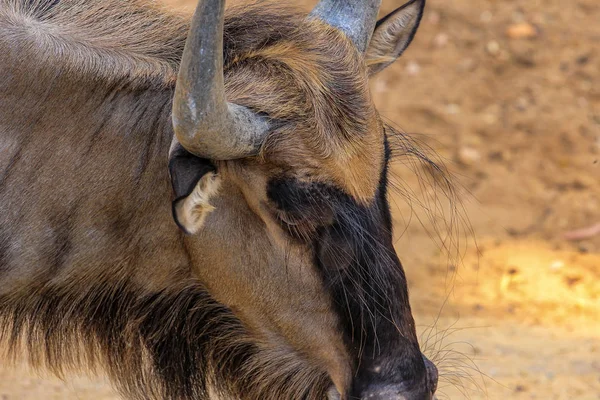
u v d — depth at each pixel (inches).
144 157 746.8
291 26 751.7
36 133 747.4
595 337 1339.8
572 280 1566.2
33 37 754.2
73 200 749.3
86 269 769.6
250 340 782.5
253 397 798.5
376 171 714.8
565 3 2320.4
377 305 704.4
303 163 690.2
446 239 1695.4
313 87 702.5
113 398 1085.1
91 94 750.5
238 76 713.6
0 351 822.5
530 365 1199.6
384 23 841.5
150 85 754.8
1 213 746.8
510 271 1590.8
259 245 721.6
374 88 2108.8
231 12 772.0
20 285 765.9
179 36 789.2
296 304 727.1
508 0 2322.8
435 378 722.2
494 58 2190.0
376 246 706.2
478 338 1309.1
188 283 780.6
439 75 2146.9
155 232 756.0
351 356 715.4
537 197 1835.6
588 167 1913.1
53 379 1127.6
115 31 790.5
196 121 639.8
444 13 2308.1
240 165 698.8
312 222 698.2
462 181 1862.7
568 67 2165.4
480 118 2026.3
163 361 820.6
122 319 802.8
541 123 2016.5
